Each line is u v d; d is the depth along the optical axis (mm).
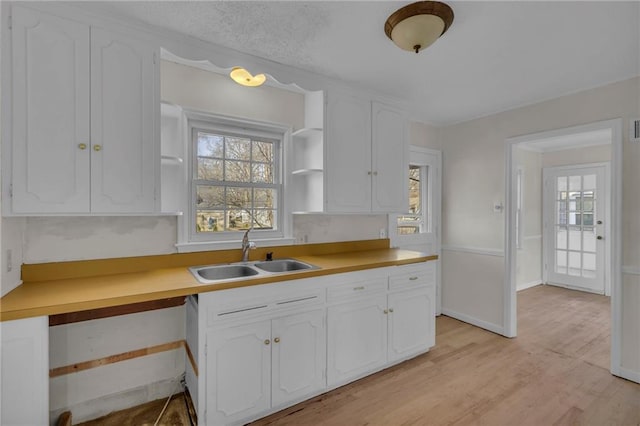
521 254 4840
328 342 2049
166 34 1743
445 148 3689
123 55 1642
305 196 2639
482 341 2924
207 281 1703
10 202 1402
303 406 1934
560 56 2012
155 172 1746
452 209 3609
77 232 1802
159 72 1744
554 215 5031
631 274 2248
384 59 2066
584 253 4703
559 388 2137
